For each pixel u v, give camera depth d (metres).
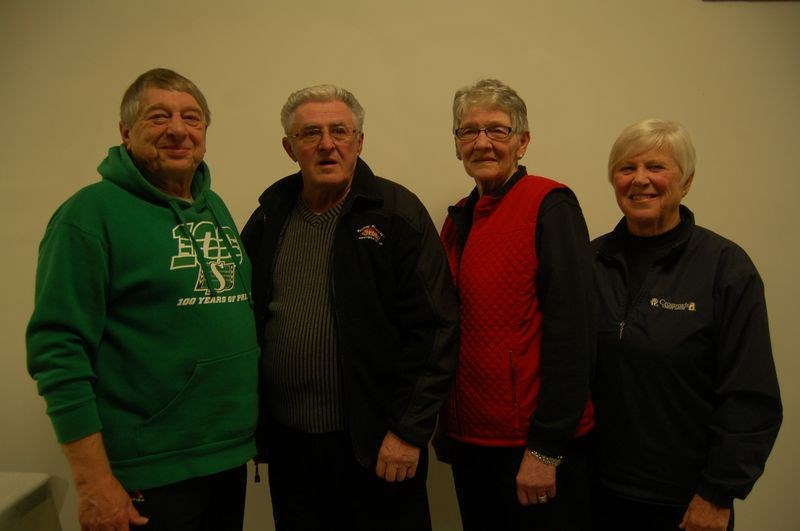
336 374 1.16
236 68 1.56
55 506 1.54
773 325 1.64
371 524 1.21
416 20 1.55
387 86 1.56
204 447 1.04
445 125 1.57
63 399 0.91
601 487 1.18
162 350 1.00
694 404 1.07
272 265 1.25
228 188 1.58
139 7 1.54
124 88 1.56
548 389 1.06
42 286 0.94
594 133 1.58
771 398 1.00
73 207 0.97
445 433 1.27
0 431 1.62
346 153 1.18
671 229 1.15
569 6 1.55
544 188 1.13
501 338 1.12
